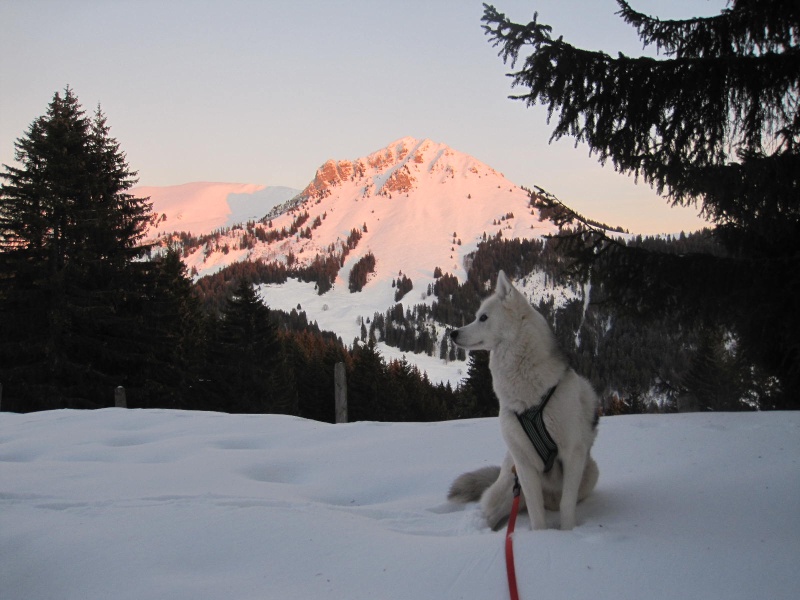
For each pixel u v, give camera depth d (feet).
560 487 13.46
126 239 92.17
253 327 116.37
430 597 9.00
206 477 17.25
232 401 112.68
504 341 12.84
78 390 83.51
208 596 9.15
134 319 86.53
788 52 19.43
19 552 10.91
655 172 23.13
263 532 11.51
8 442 23.77
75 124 91.40
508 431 12.81
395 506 15.25
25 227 84.33
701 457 16.10
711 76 20.51
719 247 26.53
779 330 23.89
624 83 21.59
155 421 27.43
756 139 21.39
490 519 13.61
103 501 13.82
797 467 14.16
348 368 156.15
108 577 9.92
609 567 9.45
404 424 24.75
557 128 23.40
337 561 10.30
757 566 9.32
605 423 21.53
